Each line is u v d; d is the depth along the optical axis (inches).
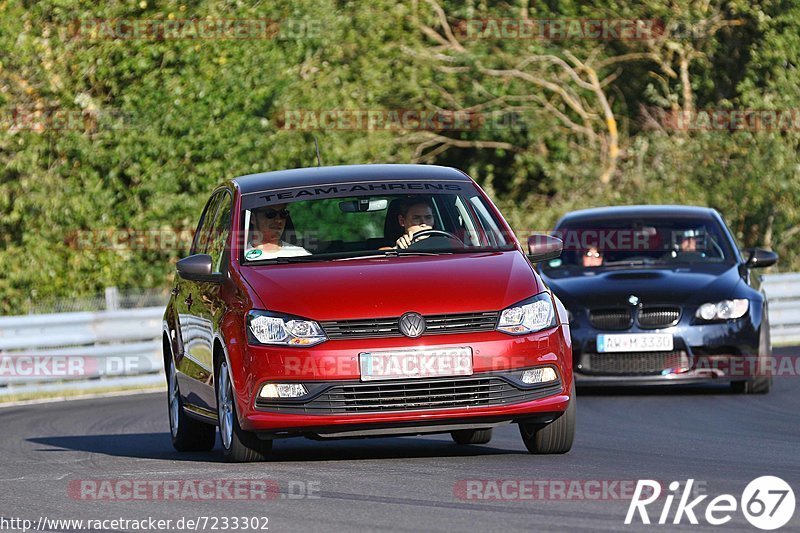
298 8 3577.8
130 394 2359.7
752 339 1841.8
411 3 3892.7
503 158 4109.3
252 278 1213.7
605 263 1979.6
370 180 1350.9
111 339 2529.5
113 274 3361.2
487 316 1152.8
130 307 3166.8
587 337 1834.4
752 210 3720.5
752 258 1962.4
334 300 1154.7
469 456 1235.9
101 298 3339.1
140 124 3427.7
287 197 1317.7
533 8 4037.9
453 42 3937.0
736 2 3929.6
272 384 1143.6
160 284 3412.9
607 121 3959.2
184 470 1211.9
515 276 1197.1
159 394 2314.2
